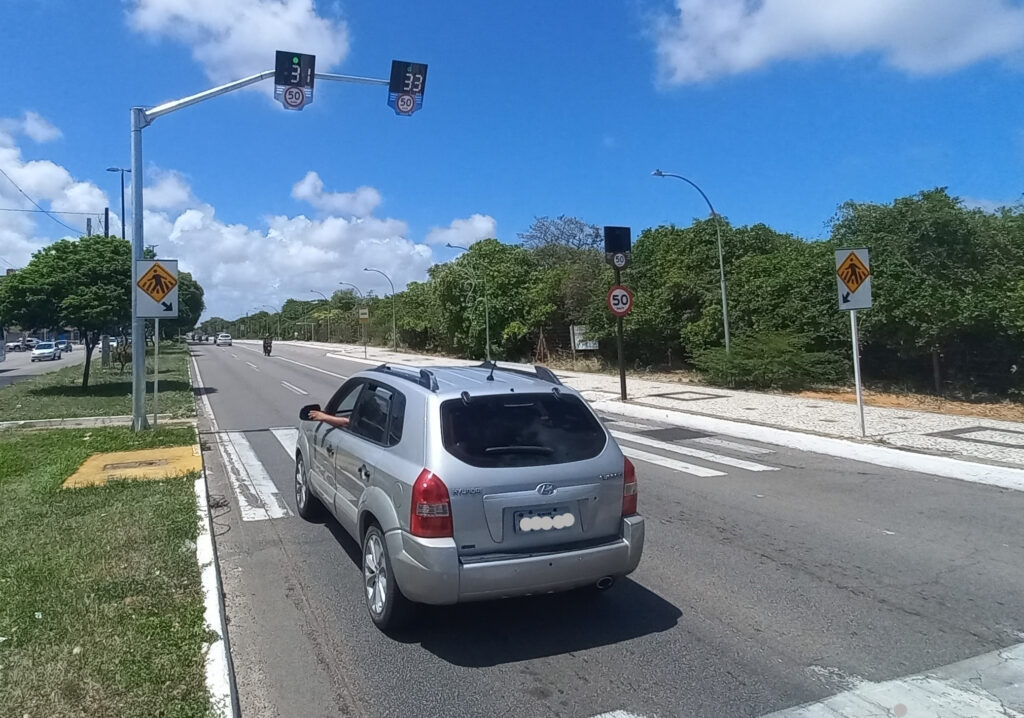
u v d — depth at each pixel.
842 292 12.02
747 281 23.66
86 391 21.92
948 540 6.72
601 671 4.20
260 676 4.14
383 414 5.25
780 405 16.86
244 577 5.78
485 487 4.33
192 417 15.56
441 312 43.66
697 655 4.40
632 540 4.67
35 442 11.73
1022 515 7.59
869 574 5.82
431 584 4.21
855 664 4.27
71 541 6.19
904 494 8.55
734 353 20.92
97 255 21.12
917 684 4.02
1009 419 15.66
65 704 3.59
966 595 5.37
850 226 21.20
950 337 19.44
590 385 22.69
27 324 20.17
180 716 3.51
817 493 8.61
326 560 6.18
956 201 19.72
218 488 8.98
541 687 4.02
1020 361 19.33
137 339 13.16
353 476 5.43
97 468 9.60
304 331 118.25
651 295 27.22
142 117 12.91
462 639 4.63
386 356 49.94
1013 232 19.80
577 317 34.06
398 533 4.43
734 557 6.24
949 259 19.33
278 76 13.02
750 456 11.09
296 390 23.72
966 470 9.68
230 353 58.97
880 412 15.36
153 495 7.91
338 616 5.00
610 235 18.22
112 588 5.12
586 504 4.57
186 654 4.14
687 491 8.71
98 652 4.13
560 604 5.21
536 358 37.16
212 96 13.20
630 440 12.70
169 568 5.55
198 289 42.81
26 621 4.54
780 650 4.46
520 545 4.39
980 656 4.38
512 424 4.60
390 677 4.13
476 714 3.73
